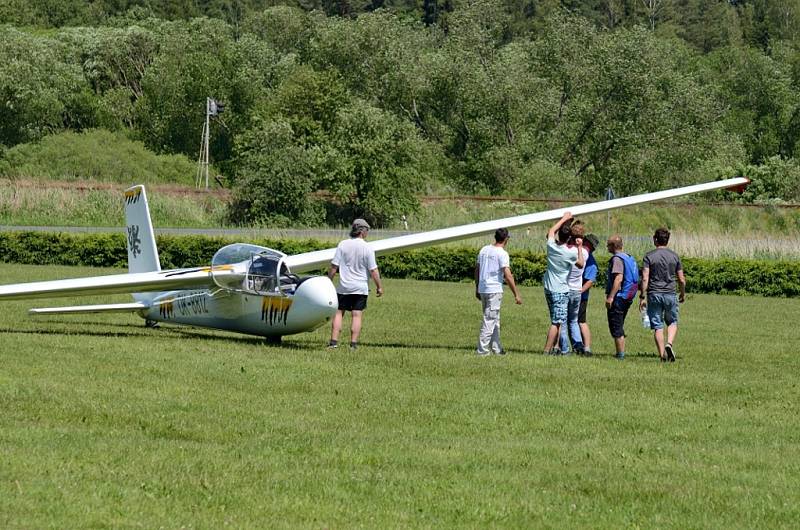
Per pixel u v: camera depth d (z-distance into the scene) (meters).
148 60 164.88
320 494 15.59
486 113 134.00
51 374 24.39
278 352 29.62
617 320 31.84
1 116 136.62
